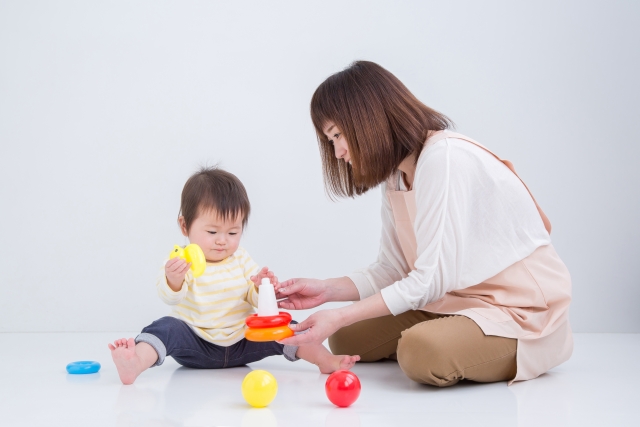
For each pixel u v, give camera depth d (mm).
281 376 1613
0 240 2541
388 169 1498
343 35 2598
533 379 1550
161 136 2578
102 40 2566
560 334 1559
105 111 2568
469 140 1515
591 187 2590
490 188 1477
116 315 2568
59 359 1893
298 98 2604
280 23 2594
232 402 1323
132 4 2574
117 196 2572
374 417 1198
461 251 1462
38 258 2551
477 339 1410
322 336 1424
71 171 2561
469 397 1360
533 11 2590
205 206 1669
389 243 1763
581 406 1284
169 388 1462
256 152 2598
